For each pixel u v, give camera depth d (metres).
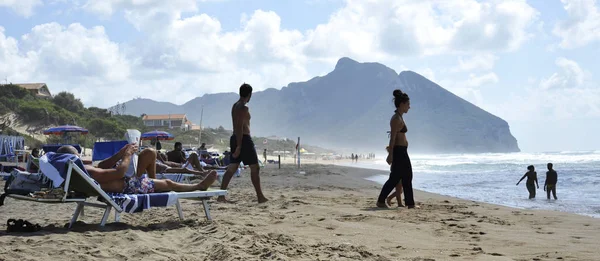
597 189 16.48
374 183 17.36
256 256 3.97
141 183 5.69
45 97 84.94
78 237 4.68
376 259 3.97
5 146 19.28
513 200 12.39
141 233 5.01
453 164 57.56
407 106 7.93
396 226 5.80
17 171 5.16
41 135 63.81
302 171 28.34
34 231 5.07
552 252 4.32
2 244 4.30
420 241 4.85
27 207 7.36
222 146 95.94
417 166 51.56
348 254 4.10
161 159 13.09
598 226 6.06
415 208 7.86
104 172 5.41
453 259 4.01
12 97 74.75
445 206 8.37
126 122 94.62
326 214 6.83
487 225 6.00
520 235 5.26
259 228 5.55
